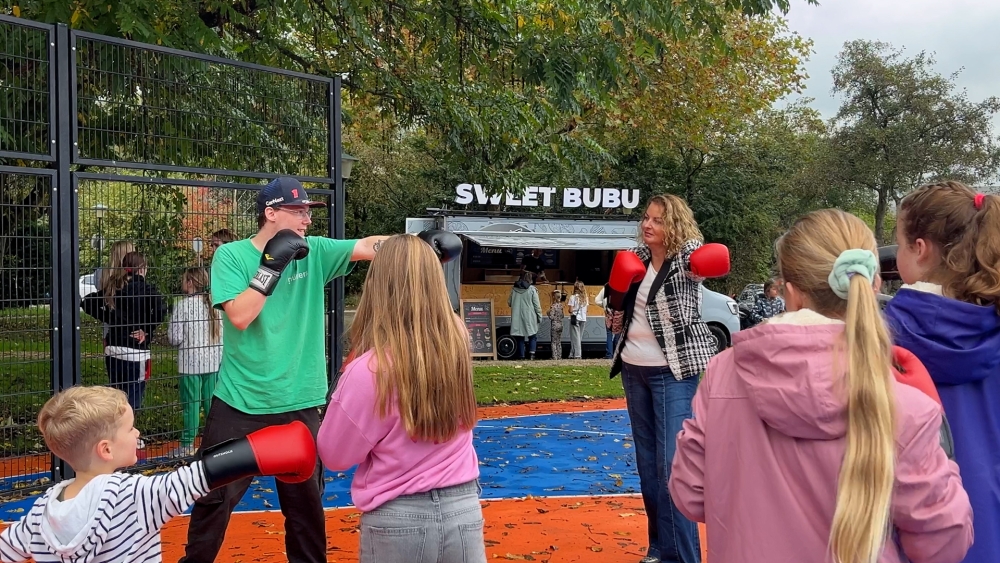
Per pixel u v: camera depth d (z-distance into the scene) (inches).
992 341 83.5
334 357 225.9
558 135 486.3
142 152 215.5
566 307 649.6
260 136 229.0
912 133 1016.9
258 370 136.9
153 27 285.4
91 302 218.8
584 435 306.0
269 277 131.8
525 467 252.4
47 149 195.9
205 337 238.1
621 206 742.5
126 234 225.5
